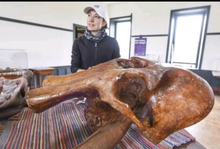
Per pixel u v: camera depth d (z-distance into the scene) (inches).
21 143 31.4
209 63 132.5
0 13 98.3
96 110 30.3
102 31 56.4
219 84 130.1
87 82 22.6
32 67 121.5
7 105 43.2
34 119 42.8
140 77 23.3
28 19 114.0
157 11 151.6
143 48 164.4
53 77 26.8
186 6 135.7
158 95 24.0
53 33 134.1
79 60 60.5
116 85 21.8
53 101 22.1
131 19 171.0
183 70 24.6
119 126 24.0
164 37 151.2
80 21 159.5
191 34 141.8
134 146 32.9
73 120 42.4
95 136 21.9
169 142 35.0
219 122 63.1
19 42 110.8
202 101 23.1
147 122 23.2
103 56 58.7
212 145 44.4
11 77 74.3
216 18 124.0
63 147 30.5
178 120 22.8
